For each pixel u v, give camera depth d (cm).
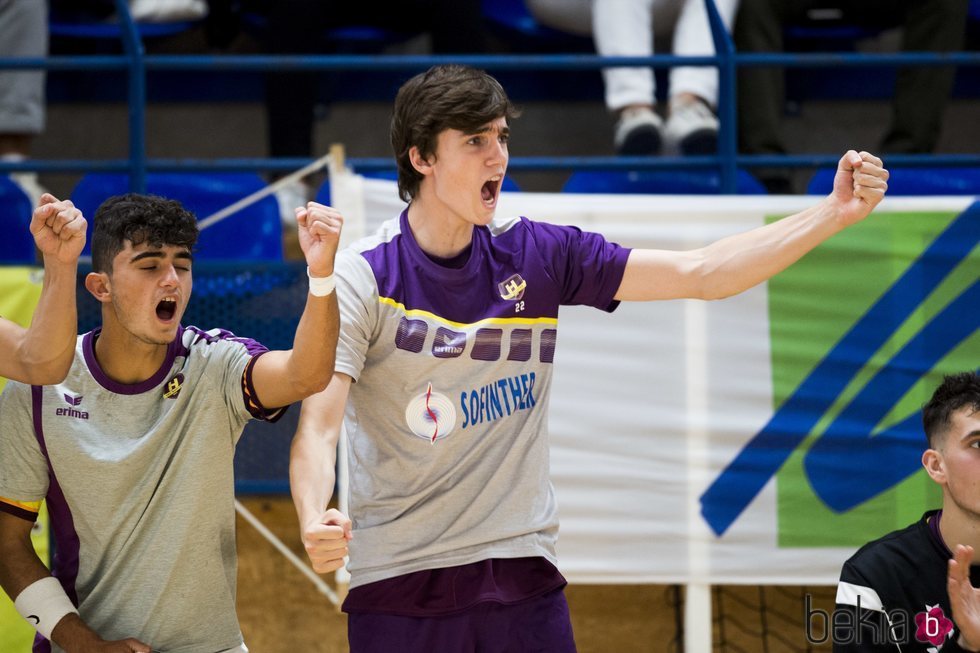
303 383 655
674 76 1508
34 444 698
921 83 1477
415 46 1889
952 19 1491
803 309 1141
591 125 1853
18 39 1546
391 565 692
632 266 738
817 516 1129
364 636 699
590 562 1127
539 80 1803
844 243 1145
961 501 779
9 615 1071
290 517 1333
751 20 1504
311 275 623
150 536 699
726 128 1316
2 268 1146
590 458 1130
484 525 694
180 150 1870
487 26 1728
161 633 702
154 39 1742
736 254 718
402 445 694
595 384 1134
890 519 1129
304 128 1555
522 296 712
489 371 700
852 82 1827
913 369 1138
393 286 695
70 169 1305
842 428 1133
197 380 703
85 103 1833
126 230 676
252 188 1437
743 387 1137
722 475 1130
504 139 695
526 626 702
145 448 688
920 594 787
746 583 1128
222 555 721
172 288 683
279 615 1309
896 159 1323
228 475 710
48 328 625
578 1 1636
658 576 1127
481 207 690
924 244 1144
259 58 1311
